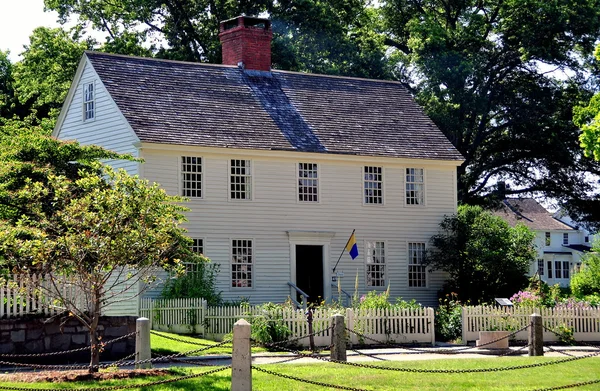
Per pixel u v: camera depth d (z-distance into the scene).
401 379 22.02
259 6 59.59
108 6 58.19
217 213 40.47
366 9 67.81
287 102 45.22
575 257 90.56
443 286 45.66
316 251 43.22
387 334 34.19
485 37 63.81
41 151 30.92
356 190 44.19
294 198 42.47
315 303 41.44
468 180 63.00
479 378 22.48
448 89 59.56
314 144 43.31
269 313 32.34
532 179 64.75
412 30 61.62
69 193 23.80
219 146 40.41
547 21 59.56
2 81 63.06
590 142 38.41
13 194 27.72
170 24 59.75
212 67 44.81
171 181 39.56
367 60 59.97
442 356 29.89
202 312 34.84
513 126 62.34
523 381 22.06
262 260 41.38
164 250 23.44
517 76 63.19
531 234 45.25
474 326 35.69
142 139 38.56
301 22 58.59
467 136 62.16
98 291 22.03
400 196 45.31
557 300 40.44
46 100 55.62
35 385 19.72
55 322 26.44
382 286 44.34
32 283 23.80
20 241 22.34
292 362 25.88
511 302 38.12
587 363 25.73
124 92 40.84
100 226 22.11
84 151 31.47
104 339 27.20
